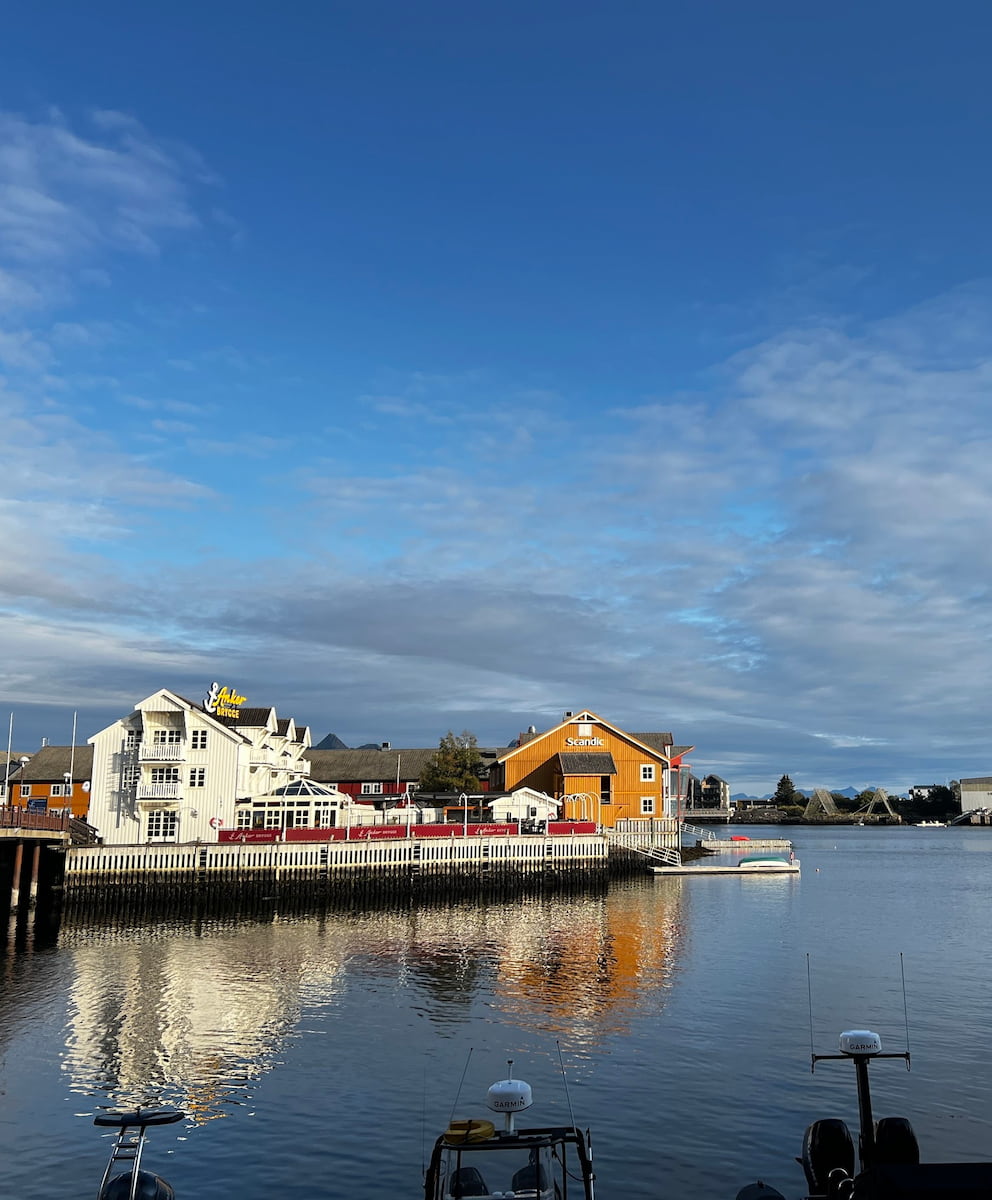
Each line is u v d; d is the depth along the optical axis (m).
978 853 135.38
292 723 97.50
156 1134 22.41
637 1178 19.86
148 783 74.44
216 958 44.19
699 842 121.31
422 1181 19.97
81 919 58.62
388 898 69.62
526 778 103.19
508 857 74.75
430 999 35.38
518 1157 19.00
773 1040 29.61
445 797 93.88
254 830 71.12
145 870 64.50
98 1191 19.52
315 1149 21.55
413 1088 25.39
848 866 105.75
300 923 57.00
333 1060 27.83
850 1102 24.12
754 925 55.31
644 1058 27.77
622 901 68.88
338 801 77.06
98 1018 32.69
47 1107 24.12
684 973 40.09
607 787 101.38
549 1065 27.19
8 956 44.91
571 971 40.62
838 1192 17.64
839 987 37.22
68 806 101.25
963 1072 26.39
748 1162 20.69
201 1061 27.81
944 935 51.28
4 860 60.56
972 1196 14.49
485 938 50.31
